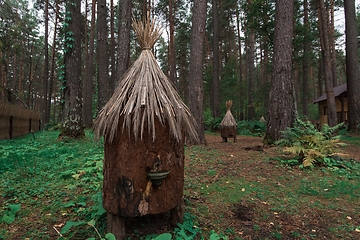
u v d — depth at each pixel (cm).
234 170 496
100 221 243
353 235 235
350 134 1116
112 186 208
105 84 1351
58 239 207
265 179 429
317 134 527
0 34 1622
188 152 702
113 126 205
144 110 208
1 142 696
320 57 2477
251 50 2105
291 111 783
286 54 789
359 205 310
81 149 639
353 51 1181
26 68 3491
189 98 904
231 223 261
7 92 1206
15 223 239
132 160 204
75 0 838
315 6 2005
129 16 892
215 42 1869
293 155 597
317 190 368
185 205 306
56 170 434
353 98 1170
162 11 2425
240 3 2412
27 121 1110
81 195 318
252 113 2081
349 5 1194
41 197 311
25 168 405
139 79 237
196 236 227
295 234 235
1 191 317
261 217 278
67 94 821
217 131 1681
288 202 322
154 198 210
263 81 2661
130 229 236
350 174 443
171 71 2036
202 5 898
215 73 1873
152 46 278
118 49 885
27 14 2273
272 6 1281
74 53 830
